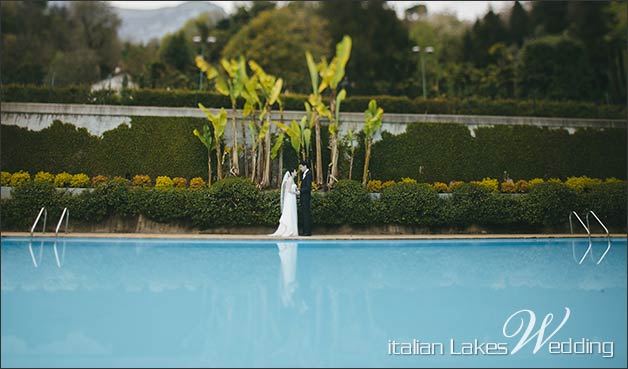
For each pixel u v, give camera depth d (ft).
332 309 15.70
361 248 29.07
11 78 70.38
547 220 34.86
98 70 81.15
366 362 11.49
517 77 72.84
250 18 101.35
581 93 72.08
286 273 21.27
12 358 11.09
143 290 17.57
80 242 28.43
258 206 33.17
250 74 85.46
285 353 11.87
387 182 41.75
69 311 14.79
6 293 16.70
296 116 44.19
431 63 93.81
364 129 39.83
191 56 92.84
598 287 19.35
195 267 22.27
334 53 89.51
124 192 32.63
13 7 83.71
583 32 81.25
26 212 31.07
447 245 30.83
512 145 45.52
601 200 34.91
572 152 46.19
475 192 34.53
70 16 93.35
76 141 40.63
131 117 41.60
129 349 11.86
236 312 15.11
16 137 39.86
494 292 18.31
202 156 41.63
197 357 11.46
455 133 44.96
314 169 41.45
